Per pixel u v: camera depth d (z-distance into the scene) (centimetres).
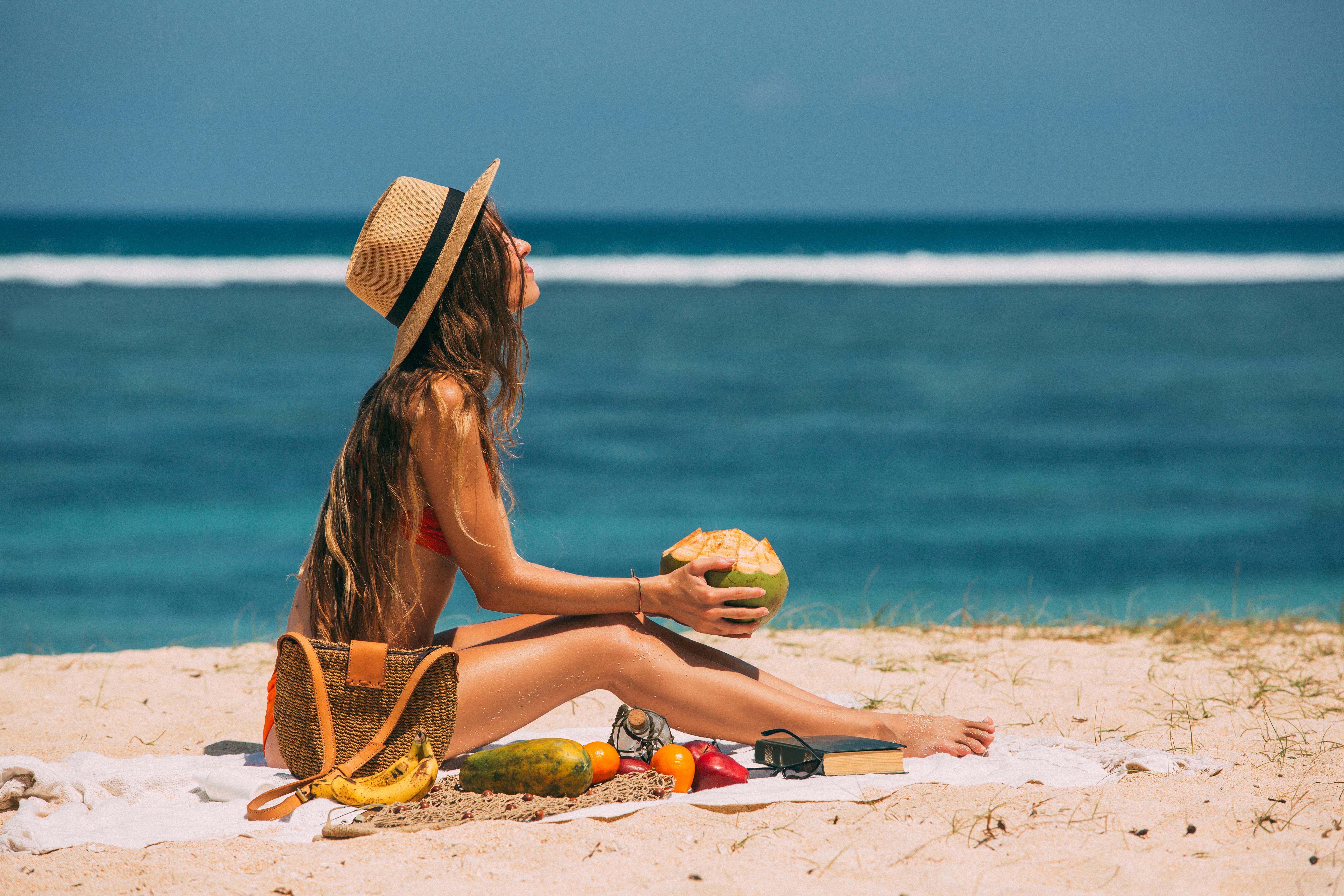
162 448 1483
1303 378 2094
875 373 2188
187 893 229
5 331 2494
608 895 225
